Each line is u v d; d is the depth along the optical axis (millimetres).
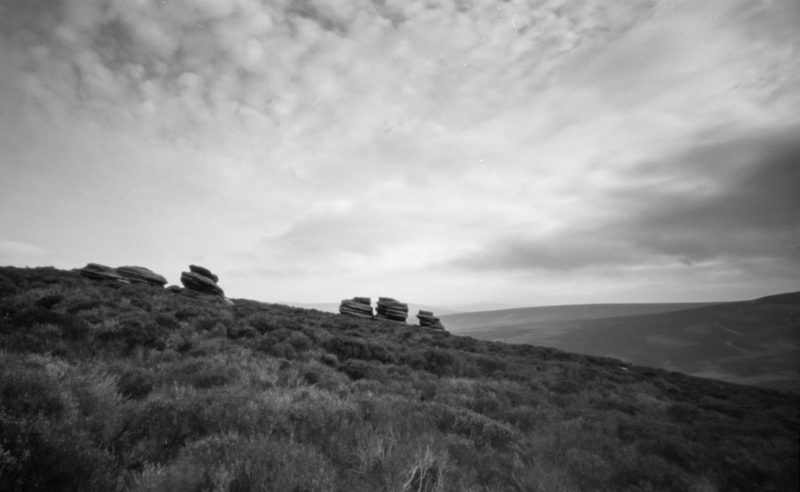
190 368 8430
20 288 16281
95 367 6691
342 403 6625
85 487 3176
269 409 5652
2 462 2891
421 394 9961
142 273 27641
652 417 11289
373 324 30016
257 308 26312
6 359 5191
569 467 5859
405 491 3865
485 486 4500
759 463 7824
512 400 11164
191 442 4348
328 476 3818
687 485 6113
